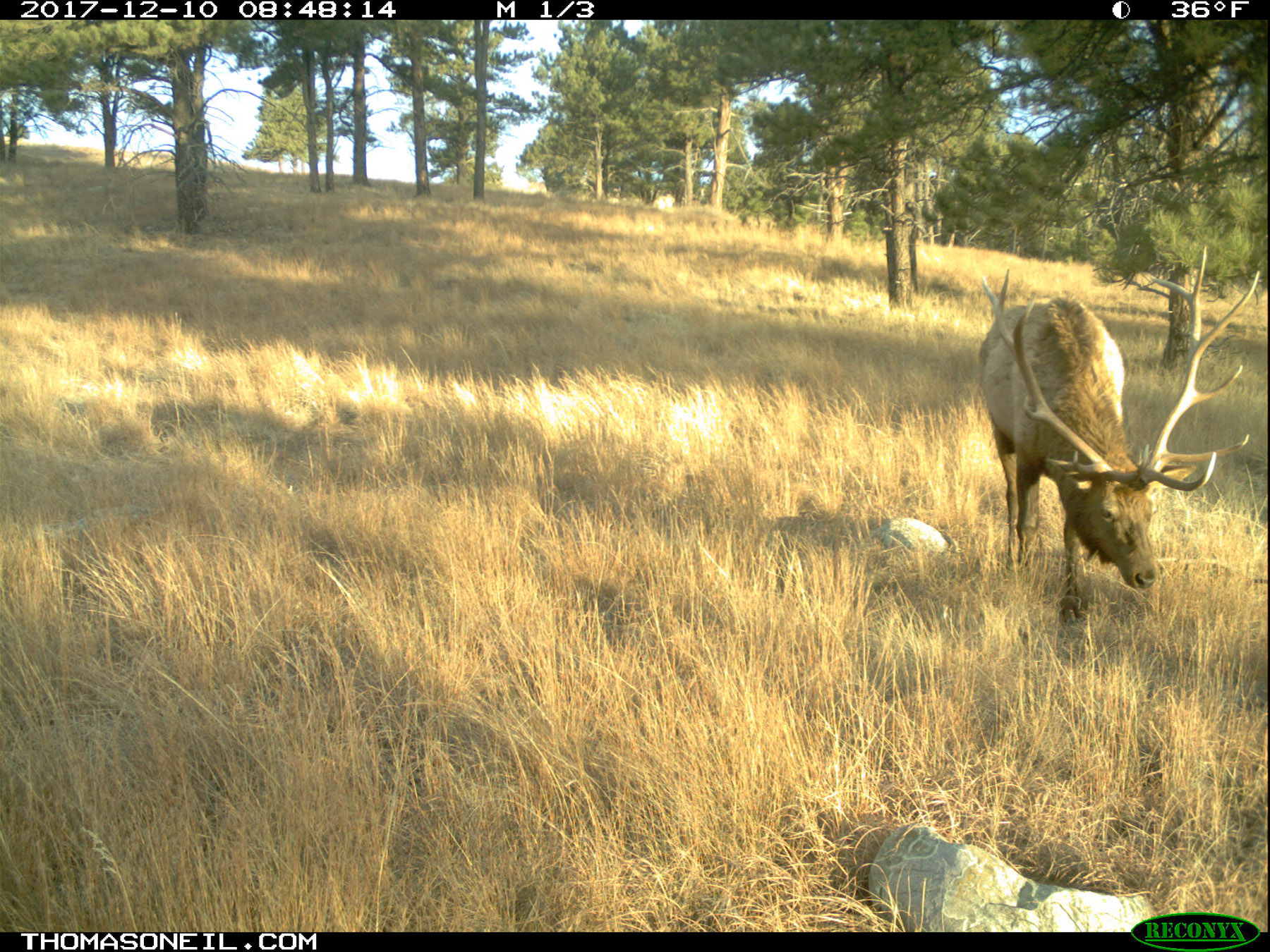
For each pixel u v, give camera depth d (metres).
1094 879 2.69
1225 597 4.27
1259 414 7.89
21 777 3.06
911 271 16.06
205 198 21.70
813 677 3.67
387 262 17.78
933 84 6.43
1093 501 3.82
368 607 4.45
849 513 6.13
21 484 6.57
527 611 4.40
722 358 11.12
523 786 3.07
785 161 11.34
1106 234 9.74
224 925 2.52
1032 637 4.03
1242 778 3.00
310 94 29.00
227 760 3.26
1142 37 3.83
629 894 2.68
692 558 4.99
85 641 4.16
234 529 5.66
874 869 2.71
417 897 2.69
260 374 10.42
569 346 11.74
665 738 3.16
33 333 12.38
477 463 7.20
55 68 16.19
